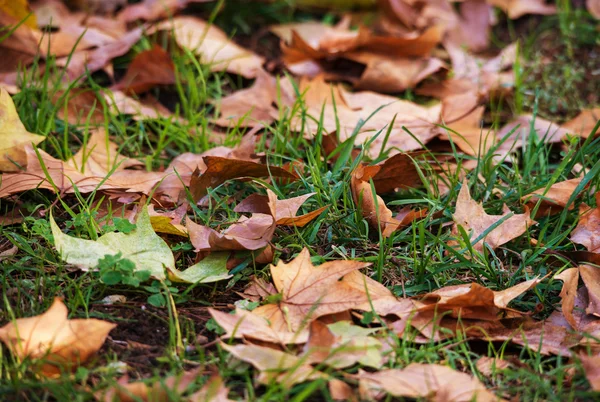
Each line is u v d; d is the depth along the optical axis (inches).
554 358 69.6
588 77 87.8
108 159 77.8
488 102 85.8
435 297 71.3
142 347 69.3
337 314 70.1
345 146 77.9
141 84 84.3
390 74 86.5
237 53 87.9
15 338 67.8
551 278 72.4
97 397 66.6
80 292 69.9
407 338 69.2
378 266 72.4
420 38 86.7
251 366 68.2
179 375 67.2
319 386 67.1
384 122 82.0
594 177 76.2
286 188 76.6
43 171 75.4
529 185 77.5
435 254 74.0
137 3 92.7
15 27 82.5
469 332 70.1
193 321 70.6
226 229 74.0
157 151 79.8
